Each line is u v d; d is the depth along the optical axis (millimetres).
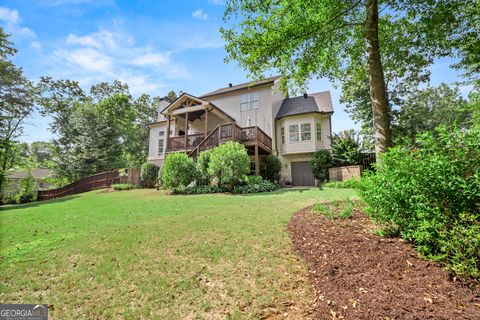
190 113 15953
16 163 15352
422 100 20781
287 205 6023
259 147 13180
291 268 2699
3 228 4836
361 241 2889
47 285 2521
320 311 1931
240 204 6578
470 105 5656
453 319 1581
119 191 13617
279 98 17047
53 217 5980
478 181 2164
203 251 3215
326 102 16125
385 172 2973
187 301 2191
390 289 1998
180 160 10531
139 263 2949
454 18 5027
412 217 2602
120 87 30406
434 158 2373
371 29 4793
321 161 13195
